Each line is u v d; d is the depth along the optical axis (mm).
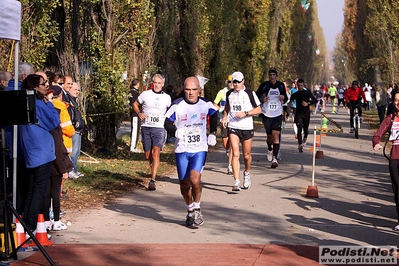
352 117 32844
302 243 9688
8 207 8320
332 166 19391
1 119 8266
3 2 9016
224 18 37406
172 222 11242
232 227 10836
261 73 52438
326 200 13461
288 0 67375
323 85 64938
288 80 80312
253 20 48250
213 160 20703
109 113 20625
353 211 12312
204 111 10805
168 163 19484
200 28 31859
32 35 18031
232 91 14609
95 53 20641
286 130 35281
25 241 8656
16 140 9203
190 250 9188
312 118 48906
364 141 28719
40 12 18031
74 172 15539
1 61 16500
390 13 48438
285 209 12430
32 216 9484
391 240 9953
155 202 13156
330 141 28312
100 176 16062
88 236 10109
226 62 37594
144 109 14812
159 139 14734
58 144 10141
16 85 9414
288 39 70125
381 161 21031
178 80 31703
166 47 30203
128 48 22297
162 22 29703
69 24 20062
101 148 20984
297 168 18781
